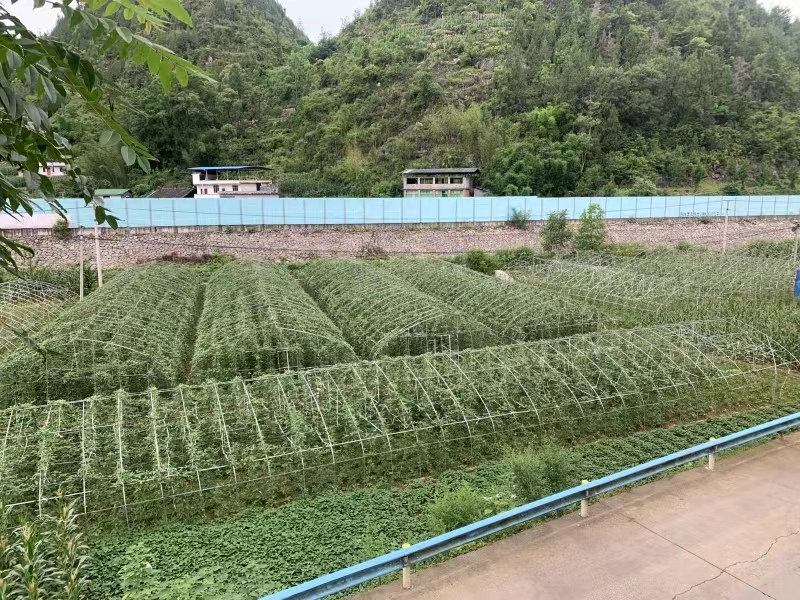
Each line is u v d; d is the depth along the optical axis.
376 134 85.38
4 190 3.14
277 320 20.94
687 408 16.77
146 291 26.22
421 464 13.57
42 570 8.35
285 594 6.59
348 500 12.13
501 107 86.44
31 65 2.57
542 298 26.89
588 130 82.19
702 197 63.38
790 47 116.94
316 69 103.62
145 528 11.25
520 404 15.10
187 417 13.40
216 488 11.88
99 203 3.56
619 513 9.34
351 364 16.11
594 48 99.06
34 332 23.52
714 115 93.25
